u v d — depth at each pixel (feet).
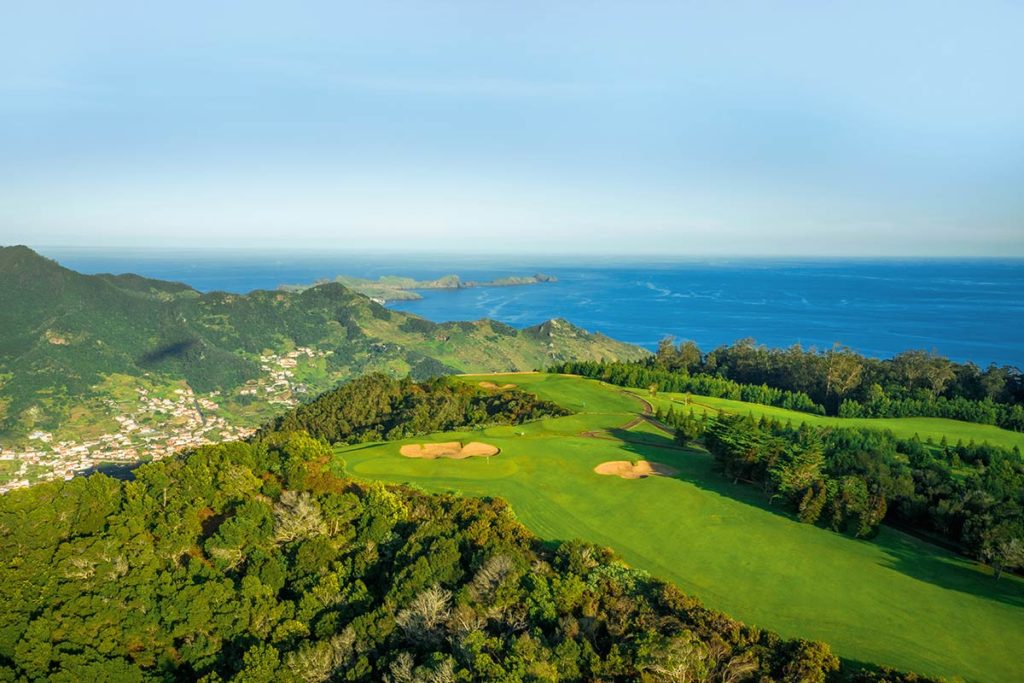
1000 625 130.31
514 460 237.04
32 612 134.72
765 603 139.03
